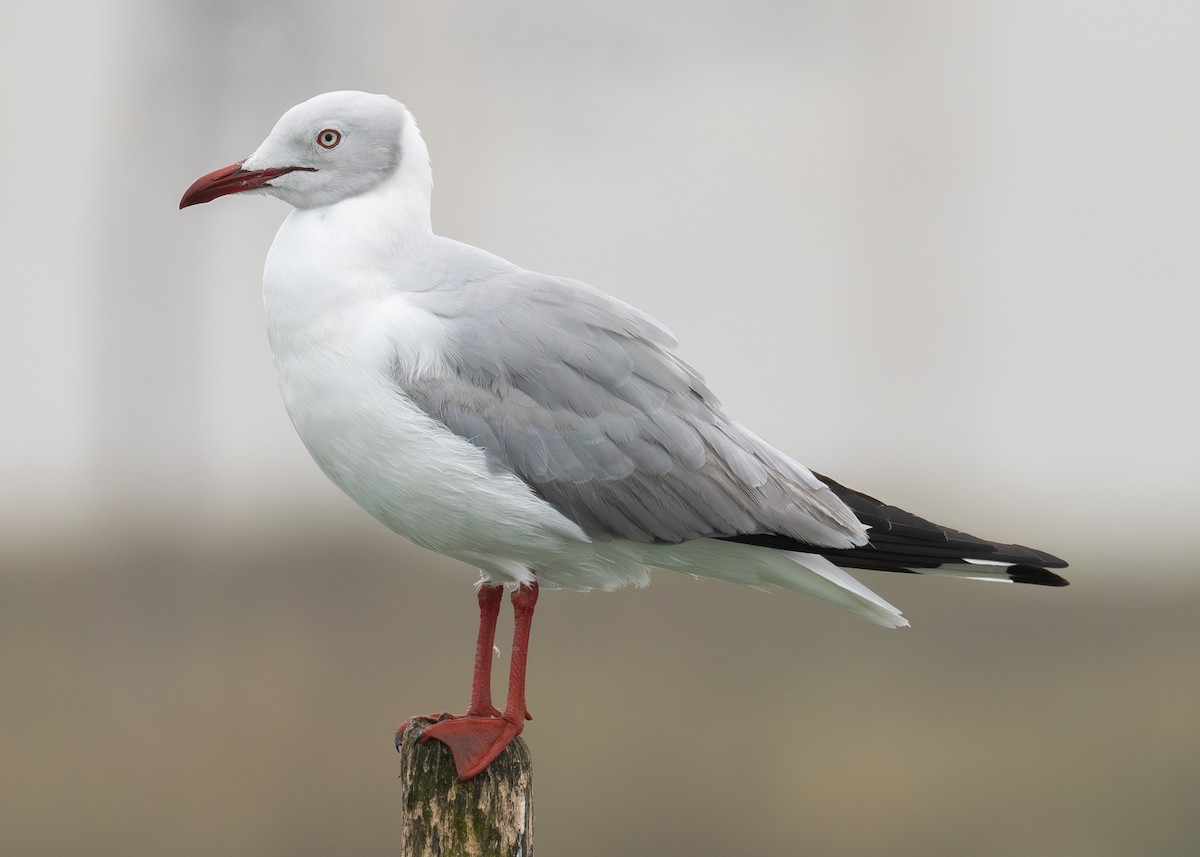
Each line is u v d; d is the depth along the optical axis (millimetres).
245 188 7344
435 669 16391
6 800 13250
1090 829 12891
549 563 7359
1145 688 16703
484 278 7238
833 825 12742
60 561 25094
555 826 12523
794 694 15844
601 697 15367
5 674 17812
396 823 12742
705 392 7414
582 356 7078
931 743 14641
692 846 12258
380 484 7082
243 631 18750
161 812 13000
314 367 7000
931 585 21203
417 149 7383
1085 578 22938
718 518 7199
